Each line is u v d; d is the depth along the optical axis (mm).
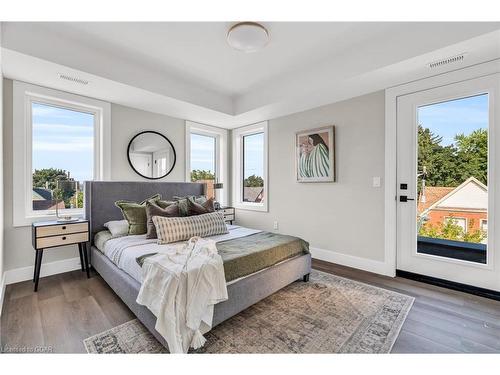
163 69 2891
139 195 3234
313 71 2803
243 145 4793
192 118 4035
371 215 2965
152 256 1810
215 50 2490
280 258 2266
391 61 2230
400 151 2750
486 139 2268
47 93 2711
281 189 3967
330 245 3361
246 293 1877
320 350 1527
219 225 2719
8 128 2480
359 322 1833
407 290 2389
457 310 2002
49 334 1660
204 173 4578
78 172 3029
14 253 2516
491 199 2236
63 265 2799
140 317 1670
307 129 3582
